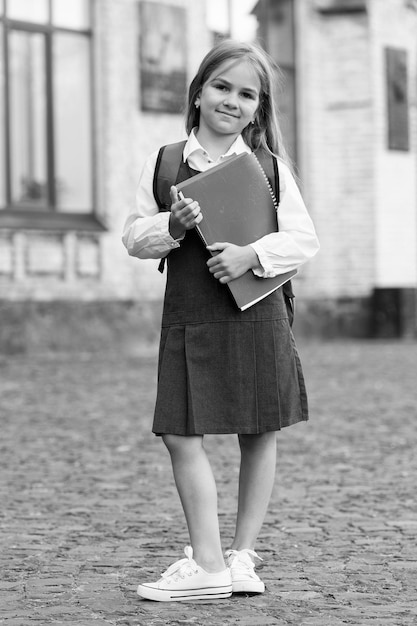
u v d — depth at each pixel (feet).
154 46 83.35
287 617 18.65
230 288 19.62
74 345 78.74
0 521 26.96
